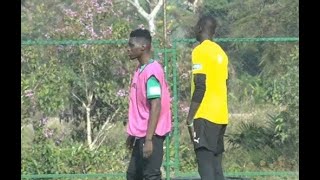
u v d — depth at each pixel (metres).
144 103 27.42
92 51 38.81
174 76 37.75
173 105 38.06
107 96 39.12
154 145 27.31
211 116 29.80
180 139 39.31
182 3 64.56
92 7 42.19
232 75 42.62
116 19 43.66
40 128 38.59
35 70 38.44
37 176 37.72
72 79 38.81
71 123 39.09
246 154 40.03
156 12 57.19
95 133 39.28
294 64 39.50
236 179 37.78
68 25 42.06
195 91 29.39
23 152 38.44
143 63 27.64
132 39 27.55
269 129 39.88
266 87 40.16
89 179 38.44
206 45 29.75
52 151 38.53
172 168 38.28
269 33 49.56
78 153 38.69
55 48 38.56
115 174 37.62
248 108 40.41
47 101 38.50
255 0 52.50
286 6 48.12
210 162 30.11
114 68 39.03
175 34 63.34
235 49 43.06
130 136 28.47
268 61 40.25
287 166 39.50
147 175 27.41
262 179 38.84
